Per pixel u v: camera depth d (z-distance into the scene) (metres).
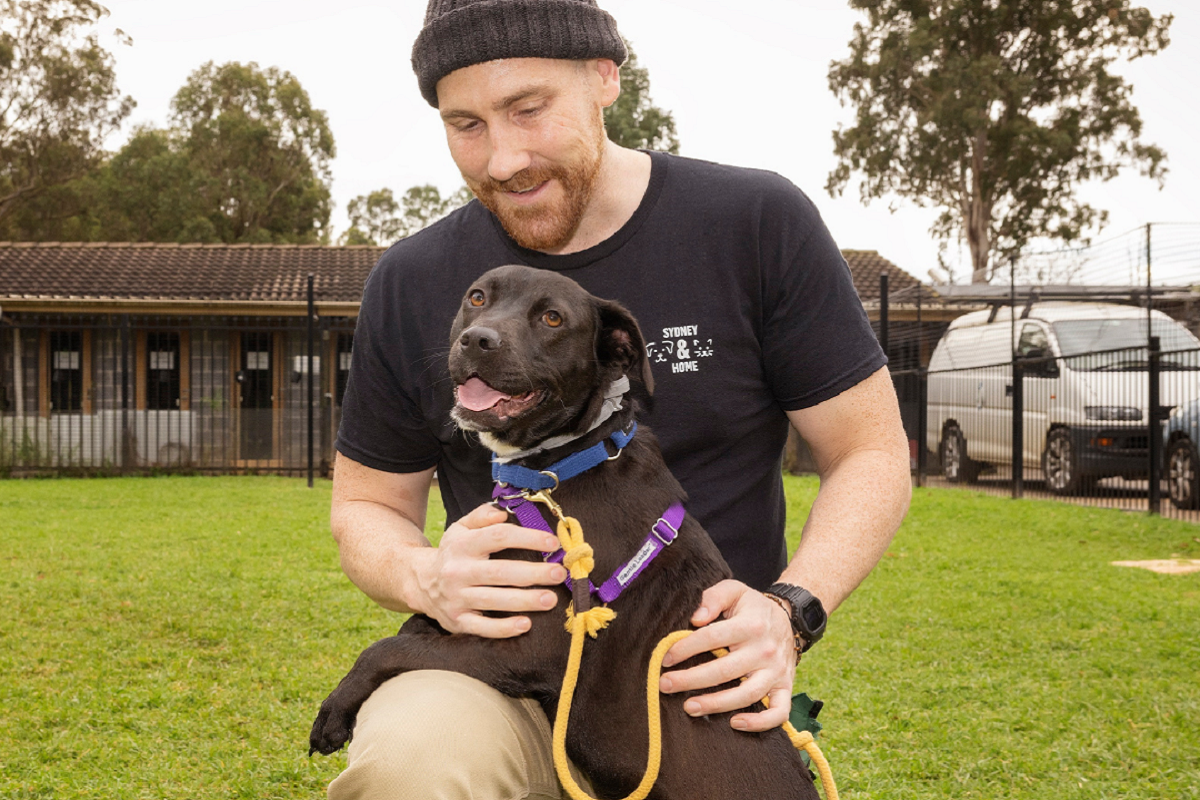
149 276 20.70
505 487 2.53
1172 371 12.71
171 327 18.28
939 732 4.70
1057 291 17.14
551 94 2.51
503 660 2.27
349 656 6.03
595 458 2.45
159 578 8.23
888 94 36.75
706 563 2.45
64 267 20.86
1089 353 13.25
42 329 18.81
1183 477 12.49
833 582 2.47
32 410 19.06
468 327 2.48
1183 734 4.65
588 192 2.64
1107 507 13.34
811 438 2.79
